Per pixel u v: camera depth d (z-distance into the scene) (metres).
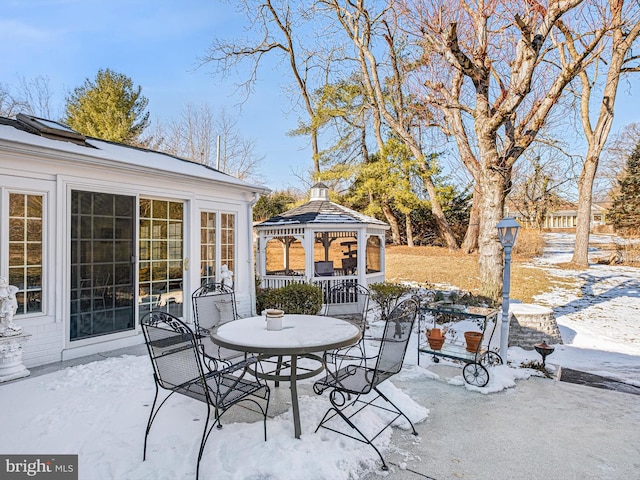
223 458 2.69
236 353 4.23
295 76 18.84
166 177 6.09
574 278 12.70
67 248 4.96
